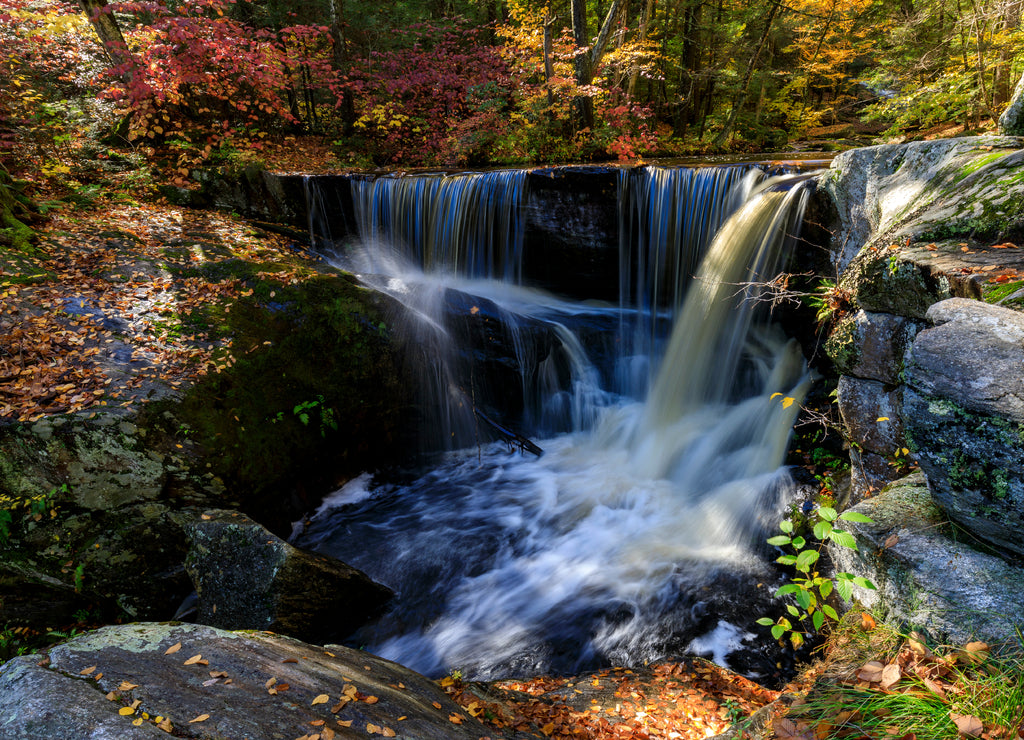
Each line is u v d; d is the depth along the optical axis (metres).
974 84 9.67
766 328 6.35
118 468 4.53
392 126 12.76
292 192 9.14
